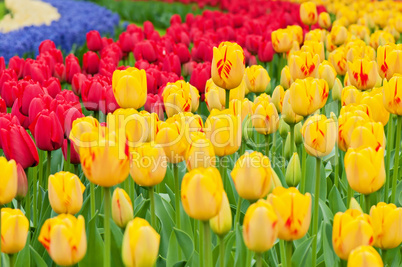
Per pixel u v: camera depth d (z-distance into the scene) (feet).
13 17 48.01
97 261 8.43
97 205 10.82
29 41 25.54
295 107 9.73
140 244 6.27
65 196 7.38
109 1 60.08
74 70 17.17
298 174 10.16
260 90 13.85
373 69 12.96
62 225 6.28
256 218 6.05
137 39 21.98
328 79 13.62
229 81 10.14
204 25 27.53
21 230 6.87
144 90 10.11
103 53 19.79
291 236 6.58
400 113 9.88
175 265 8.50
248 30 25.73
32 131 10.59
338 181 12.14
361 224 6.40
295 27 21.03
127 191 10.03
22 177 9.18
